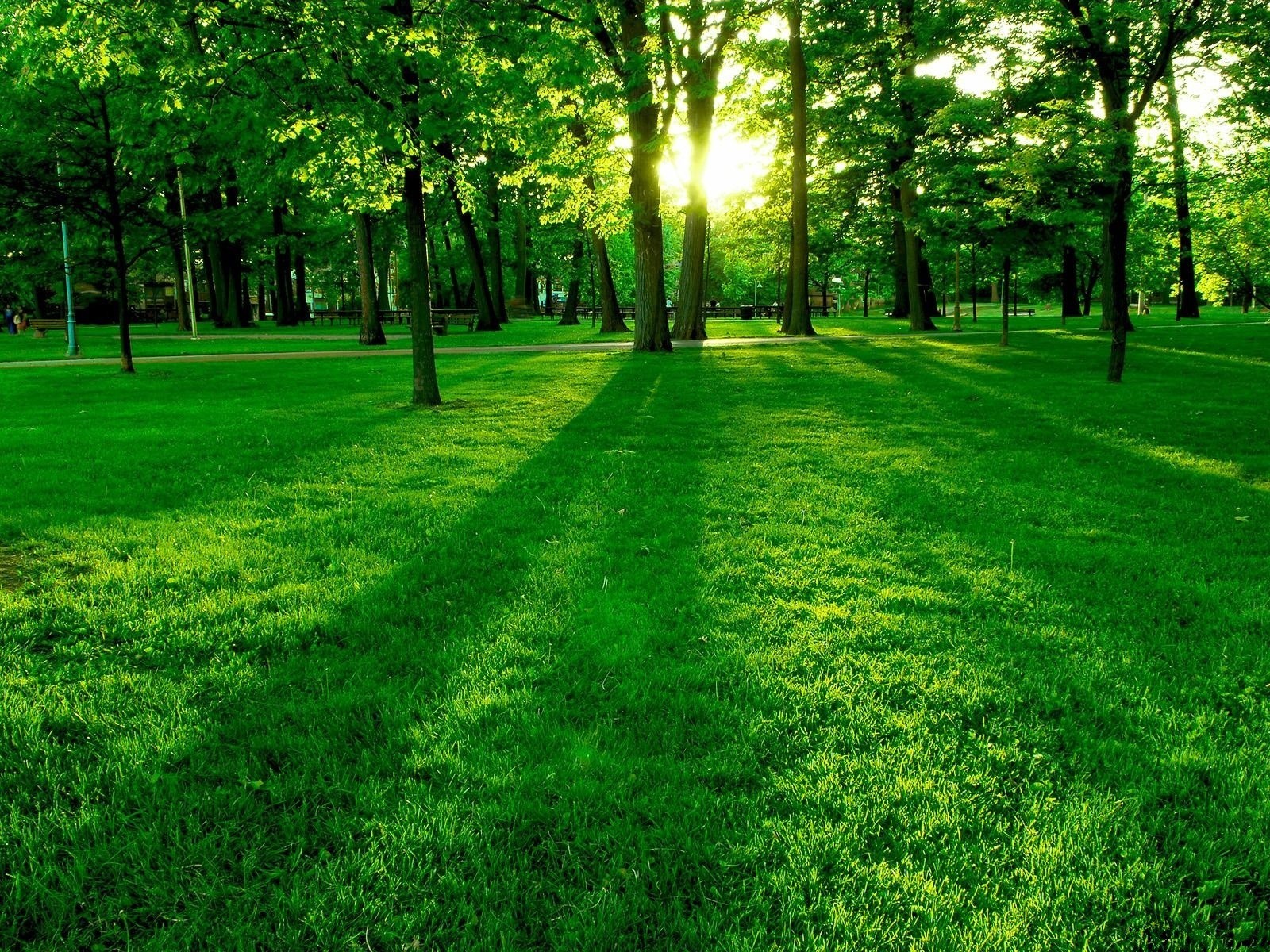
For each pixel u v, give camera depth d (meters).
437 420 10.24
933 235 20.50
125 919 2.08
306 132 10.49
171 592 4.31
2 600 4.16
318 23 8.91
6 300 50.12
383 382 15.06
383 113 9.63
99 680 3.31
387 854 2.29
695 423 10.07
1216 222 25.67
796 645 3.65
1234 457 7.96
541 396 12.69
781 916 2.08
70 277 22.31
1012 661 3.50
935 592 4.34
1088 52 17.47
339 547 5.11
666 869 2.23
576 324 45.22
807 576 4.59
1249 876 2.26
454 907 2.11
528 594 4.30
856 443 8.77
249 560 4.82
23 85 12.16
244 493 6.56
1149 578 4.54
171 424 10.09
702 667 3.42
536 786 2.59
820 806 2.53
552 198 19.27
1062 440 8.91
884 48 28.20
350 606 4.12
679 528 5.53
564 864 2.27
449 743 2.86
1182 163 24.45
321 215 34.88
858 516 5.85
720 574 4.58
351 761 2.77
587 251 45.31
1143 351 20.61
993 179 18.33
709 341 26.28
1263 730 2.96
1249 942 2.05
